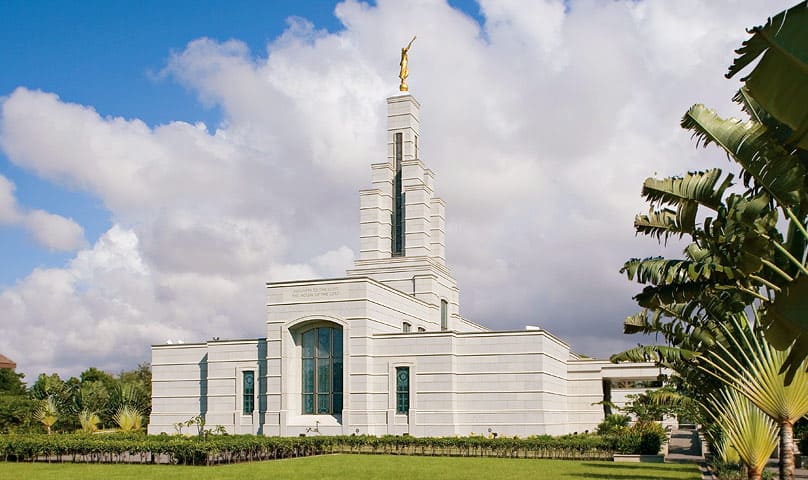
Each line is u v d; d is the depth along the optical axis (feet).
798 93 36.40
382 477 118.32
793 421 78.18
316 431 195.93
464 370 195.31
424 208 237.86
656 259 78.13
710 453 158.61
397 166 247.91
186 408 224.94
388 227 243.60
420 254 236.02
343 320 197.88
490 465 144.15
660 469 135.44
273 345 203.00
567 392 224.94
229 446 150.30
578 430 228.43
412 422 193.06
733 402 91.66
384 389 197.06
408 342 196.95
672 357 98.22
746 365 85.97
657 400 150.10
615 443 162.50
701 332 88.58
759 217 58.90
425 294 232.53
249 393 212.23
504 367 192.65
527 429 188.96
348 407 194.90
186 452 147.02
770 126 57.41
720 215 65.00
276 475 121.70
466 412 193.57
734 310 80.07
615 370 265.13
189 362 226.79
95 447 153.69
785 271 63.52
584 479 114.73
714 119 56.75
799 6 34.45
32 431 248.32
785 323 44.39
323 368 201.57
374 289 200.95
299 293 202.59
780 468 77.87
